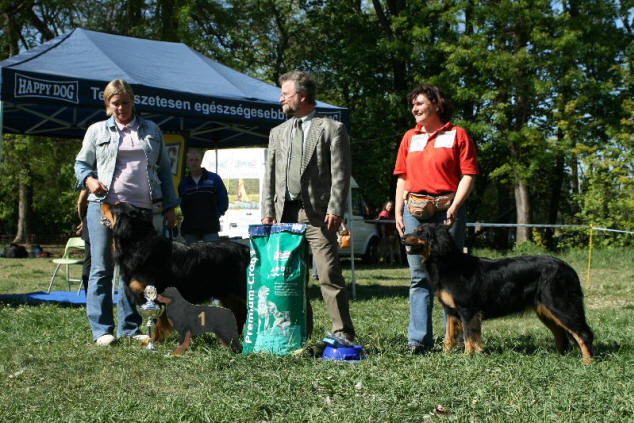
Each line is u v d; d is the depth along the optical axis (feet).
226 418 10.66
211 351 15.46
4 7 67.82
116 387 12.92
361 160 71.92
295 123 16.02
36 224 121.90
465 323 15.62
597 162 63.87
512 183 72.28
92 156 17.76
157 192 17.93
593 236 65.67
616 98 66.85
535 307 15.90
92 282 17.90
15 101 23.04
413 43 66.44
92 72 26.17
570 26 62.13
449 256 15.66
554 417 10.41
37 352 16.46
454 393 11.94
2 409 11.27
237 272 17.97
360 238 57.52
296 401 11.53
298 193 15.66
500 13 60.95
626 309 27.30
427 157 16.60
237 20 72.95
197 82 29.45
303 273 15.69
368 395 11.79
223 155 50.83
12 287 37.86
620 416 10.52
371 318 23.76
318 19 76.95
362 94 75.00
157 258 16.57
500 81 64.18
